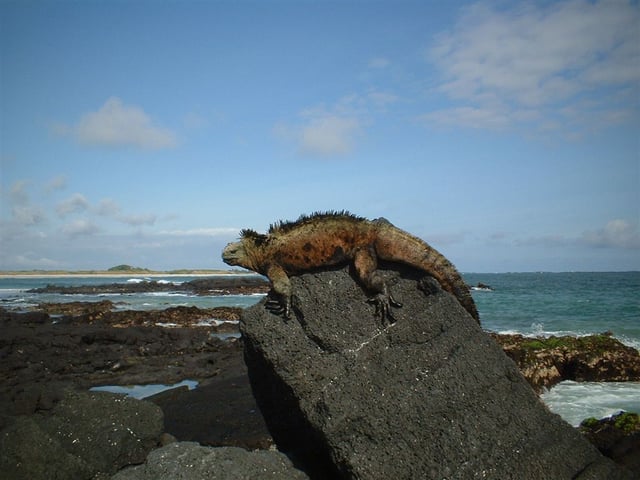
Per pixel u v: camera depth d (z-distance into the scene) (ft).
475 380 4.18
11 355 13.11
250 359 4.58
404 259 4.60
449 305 4.44
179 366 12.50
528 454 3.94
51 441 4.60
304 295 4.49
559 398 9.11
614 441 6.18
